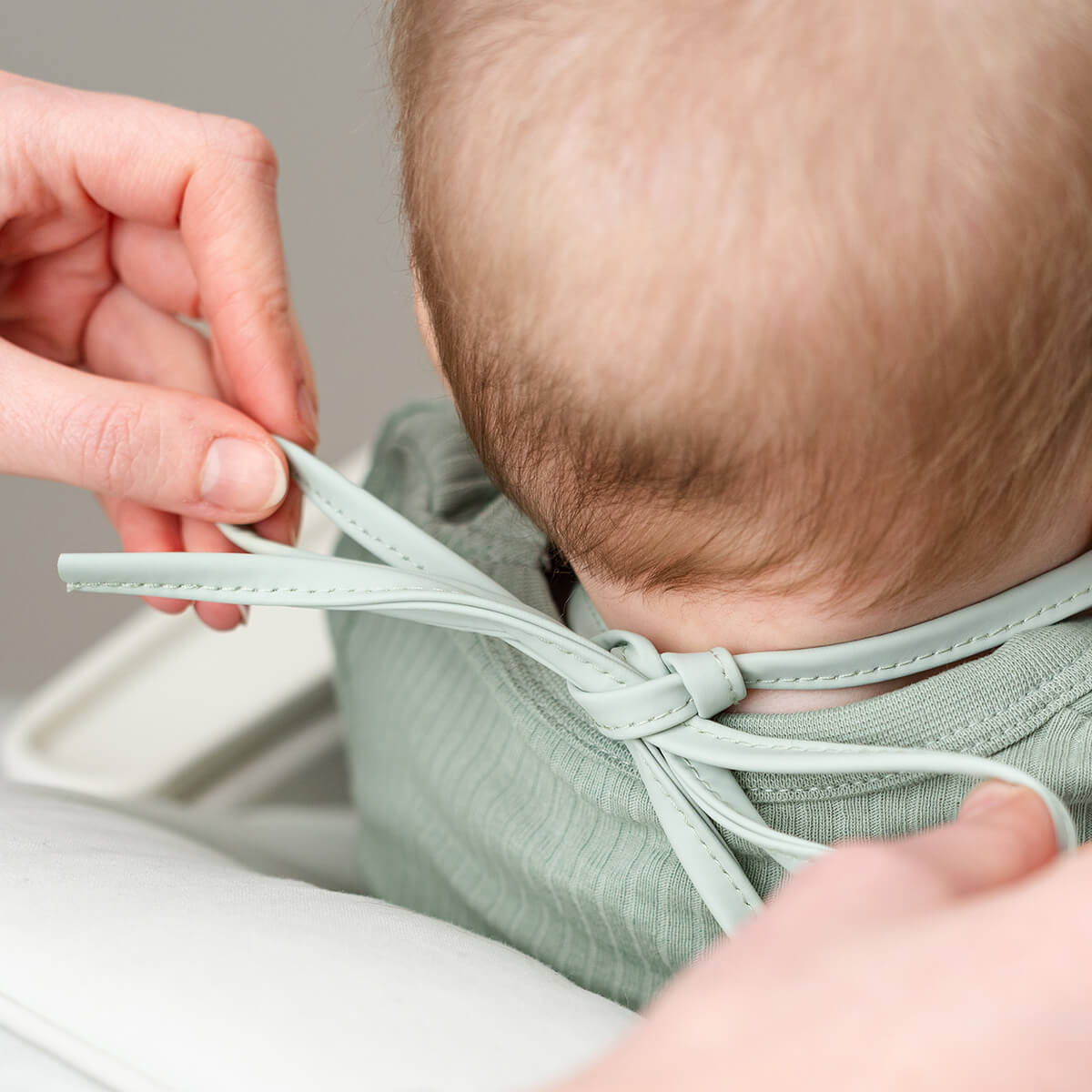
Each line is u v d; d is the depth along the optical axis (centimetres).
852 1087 18
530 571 50
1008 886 22
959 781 37
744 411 33
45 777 80
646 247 32
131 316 61
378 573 43
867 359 31
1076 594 38
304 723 86
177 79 136
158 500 50
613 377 34
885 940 20
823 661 38
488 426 38
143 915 33
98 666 87
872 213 31
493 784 48
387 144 45
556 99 33
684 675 37
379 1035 28
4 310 61
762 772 37
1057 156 31
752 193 31
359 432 141
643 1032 20
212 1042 28
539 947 47
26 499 134
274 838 72
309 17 133
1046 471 34
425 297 40
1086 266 32
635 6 33
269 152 54
